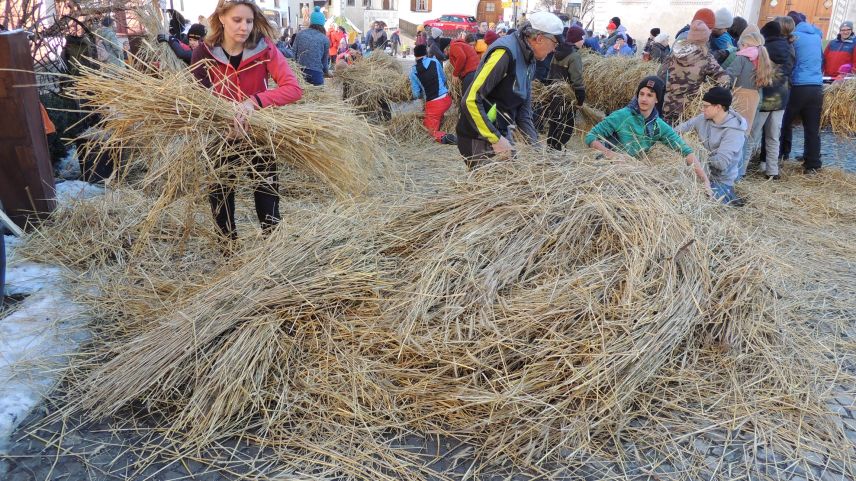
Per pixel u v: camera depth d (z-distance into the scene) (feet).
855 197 18.70
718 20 22.39
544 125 23.13
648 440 7.86
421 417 8.00
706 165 15.83
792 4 63.82
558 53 21.09
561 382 8.04
